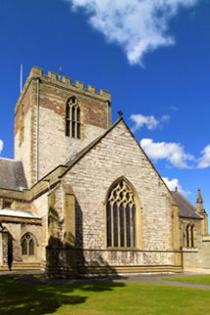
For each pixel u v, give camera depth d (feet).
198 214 224.94
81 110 197.06
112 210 134.10
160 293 77.51
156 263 140.56
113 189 136.26
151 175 148.97
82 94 199.11
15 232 133.28
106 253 127.44
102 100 206.90
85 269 120.57
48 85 187.11
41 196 144.05
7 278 106.63
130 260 133.39
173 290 82.74
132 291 80.74
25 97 193.06
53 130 183.01
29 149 176.24
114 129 141.90
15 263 130.93
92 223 126.62
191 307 61.21
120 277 121.49
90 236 125.08
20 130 198.70
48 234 123.44
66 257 114.32
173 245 147.33
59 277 114.11
